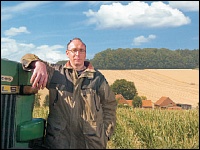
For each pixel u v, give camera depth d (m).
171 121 6.33
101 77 3.95
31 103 3.71
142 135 5.98
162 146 5.55
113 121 4.09
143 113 6.91
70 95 3.74
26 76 3.59
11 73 3.39
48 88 3.80
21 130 3.47
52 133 3.75
